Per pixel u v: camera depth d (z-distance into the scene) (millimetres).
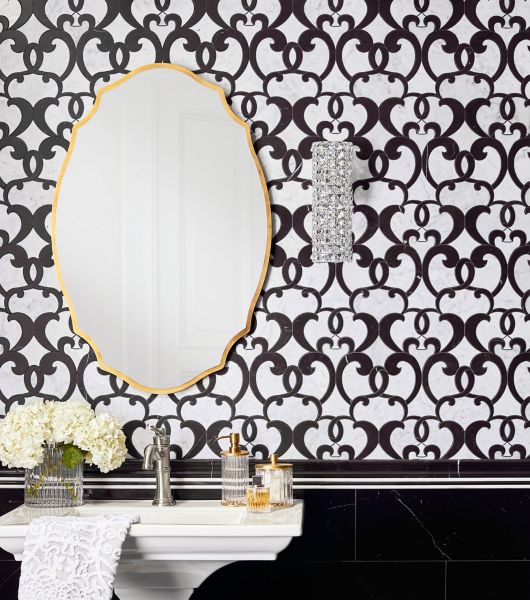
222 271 2514
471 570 2480
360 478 2488
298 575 2471
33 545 1974
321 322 2520
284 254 2523
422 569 2477
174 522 2277
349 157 2404
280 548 2041
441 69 2551
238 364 2512
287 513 2186
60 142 2533
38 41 2549
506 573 2480
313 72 2545
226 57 2545
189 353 2500
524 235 2543
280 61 2545
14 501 2490
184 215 2512
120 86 2518
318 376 2512
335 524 2479
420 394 2514
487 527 2486
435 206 2535
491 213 2541
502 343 2527
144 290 2500
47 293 2520
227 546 2031
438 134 2543
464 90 2551
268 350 2512
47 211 2527
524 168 2547
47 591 1959
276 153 2531
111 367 2486
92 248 2498
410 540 2480
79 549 1966
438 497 2492
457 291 2527
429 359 2520
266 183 2525
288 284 2520
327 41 2549
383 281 2523
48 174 2531
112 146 2510
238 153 2520
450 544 2480
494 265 2535
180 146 2518
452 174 2541
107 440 2281
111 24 2549
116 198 2504
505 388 2521
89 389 2504
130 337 2494
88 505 2340
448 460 2498
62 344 2512
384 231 2529
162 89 2521
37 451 2217
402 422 2510
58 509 2271
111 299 2496
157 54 2545
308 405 2510
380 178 2535
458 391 2518
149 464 2312
